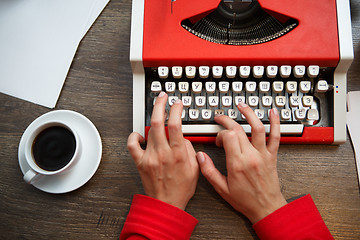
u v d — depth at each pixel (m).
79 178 0.83
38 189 0.86
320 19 0.80
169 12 0.80
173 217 0.73
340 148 0.87
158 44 0.80
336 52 0.79
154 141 0.75
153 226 0.71
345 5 0.80
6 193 0.87
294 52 0.79
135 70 0.83
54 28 0.92
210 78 0.87
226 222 0.84
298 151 0.87
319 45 0.79
